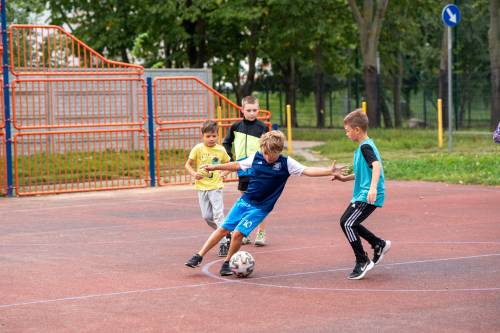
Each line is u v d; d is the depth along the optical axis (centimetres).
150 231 1224
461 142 2811
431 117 4903
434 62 5500
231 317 689
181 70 2664
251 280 848
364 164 845
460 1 4847
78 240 1151
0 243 1132
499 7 3400
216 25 3984
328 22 3969
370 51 3544
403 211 1370
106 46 3869
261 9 3678
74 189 1845
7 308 736
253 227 872
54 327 666
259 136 1110
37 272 912
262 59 4997
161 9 3634
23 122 2398
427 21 5112
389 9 4081
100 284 838
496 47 3384
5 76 1756
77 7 3866
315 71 5166
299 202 1528
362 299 747
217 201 1043
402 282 819
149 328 657
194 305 738
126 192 1822
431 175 1927
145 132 1919
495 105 3409
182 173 2162
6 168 1773
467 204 1441
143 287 820
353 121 854
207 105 2673
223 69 4081
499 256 948
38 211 1509
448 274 852
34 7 3738
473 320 660
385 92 5866
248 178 1077
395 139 2939
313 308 716
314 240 1104
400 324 653
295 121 5225
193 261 903
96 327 664
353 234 841
